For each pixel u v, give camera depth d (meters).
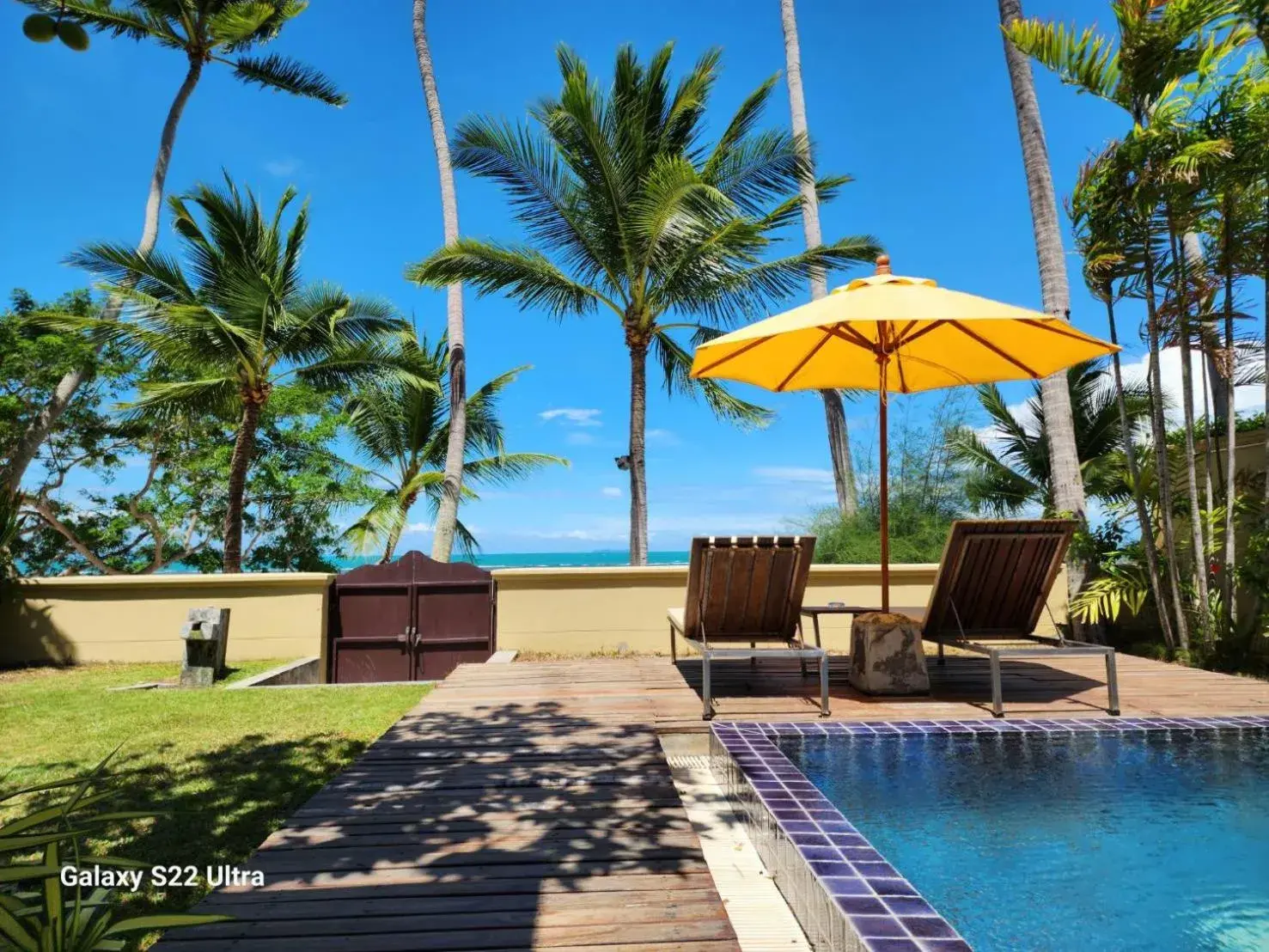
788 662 6.53
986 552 4.74
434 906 2.10
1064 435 8.47
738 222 10.88
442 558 13.49
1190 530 7.66
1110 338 7.23
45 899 1.55
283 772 4.08
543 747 3.83
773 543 4.58
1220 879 2.16
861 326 5.75
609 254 12.69
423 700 4.98
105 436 17.42
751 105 12.90
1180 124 6.38
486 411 19.06
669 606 8.78
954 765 3.37
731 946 1.88
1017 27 6.91
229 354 13.66
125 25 15.07
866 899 1.92
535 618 8.77
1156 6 6.44
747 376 6.45
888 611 5.35
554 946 1.87
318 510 18.09
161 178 15.29
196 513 18.16
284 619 8.77
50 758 4.42
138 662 8.73
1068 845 2.43
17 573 8.97
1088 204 6.95
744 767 3.26
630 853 2.48
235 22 15.12
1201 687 5.07
